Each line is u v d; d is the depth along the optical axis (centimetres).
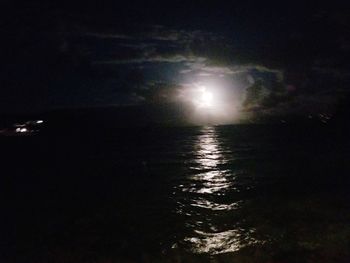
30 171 2459
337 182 1788
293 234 1095
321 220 1211
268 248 1002
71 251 1044
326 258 926
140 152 3244
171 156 2925
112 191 1789
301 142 3588
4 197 1725
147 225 1251
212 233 1143
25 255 1021
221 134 4828
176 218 1310
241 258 951
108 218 1348
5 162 2906
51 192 1816
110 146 3825
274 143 3588
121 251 1032
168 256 987
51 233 1200
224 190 1709
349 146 3173
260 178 1950
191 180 1972
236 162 2519
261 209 1366
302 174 2011
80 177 2195
